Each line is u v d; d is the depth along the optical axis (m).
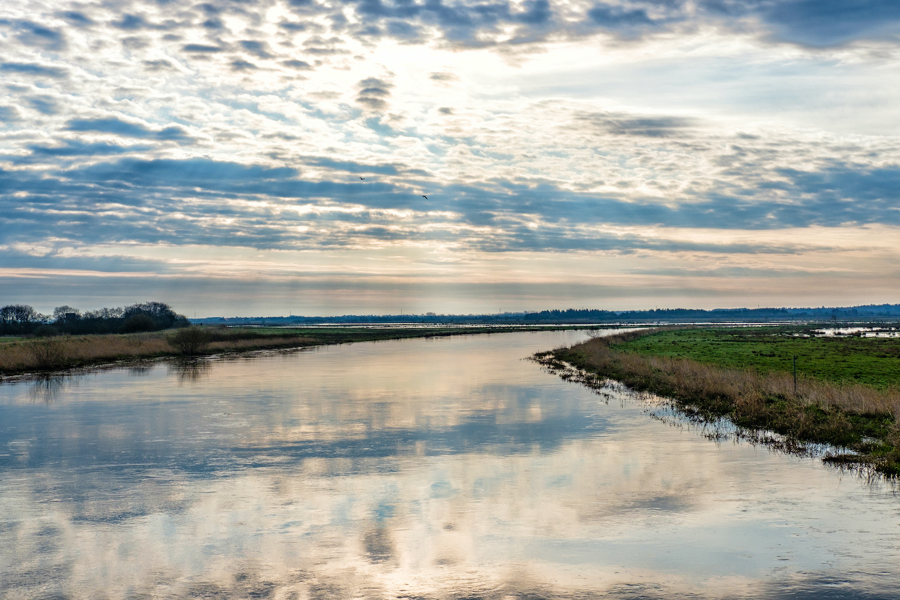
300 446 21.91
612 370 47.97
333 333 159.00
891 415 23.81
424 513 14.38
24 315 141.00
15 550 12.28
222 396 36.03
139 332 131.25
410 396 35.62
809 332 143.62
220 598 10.12
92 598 10.14
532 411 29.66
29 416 28.97
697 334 131.38
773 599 9.95
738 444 21.84
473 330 187.12
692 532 13.04
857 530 13.05
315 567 11.35
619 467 18.58
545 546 12.31
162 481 17.33
